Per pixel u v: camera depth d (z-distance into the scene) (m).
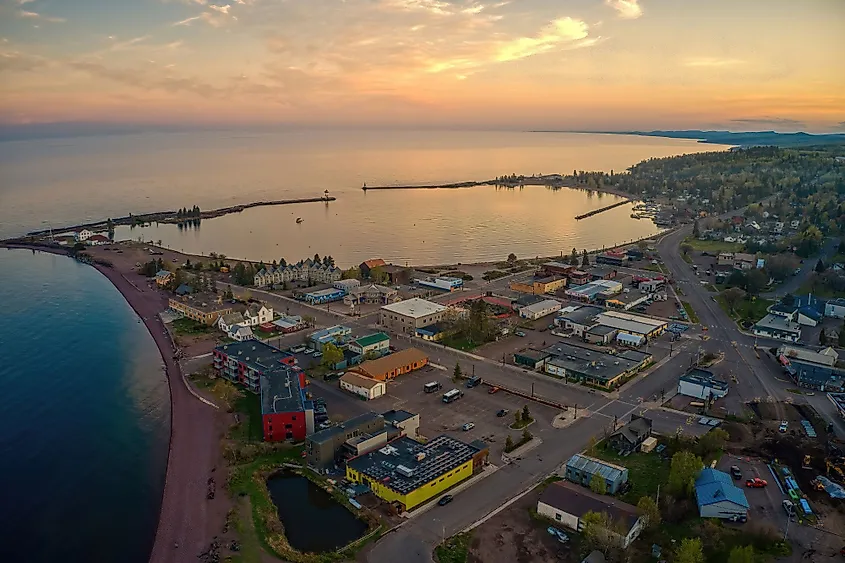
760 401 103.88
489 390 110.88
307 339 135.75
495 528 70.06
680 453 77.81
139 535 72.62
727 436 85.56
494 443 91.00
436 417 100.06
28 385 118.12
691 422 96.50
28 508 78.50
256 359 115.19
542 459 86.06
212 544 67.50
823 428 93.56
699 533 66.44
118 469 87.69
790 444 87.31
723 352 129.38
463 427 95.56
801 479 78.62
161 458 90.62
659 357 126.50
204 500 76.44
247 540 68.00
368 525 71.31
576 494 73.00
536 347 134.00
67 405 109.25
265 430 91.56
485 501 75.81
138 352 136.62
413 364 120.88
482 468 83.81
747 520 69.69
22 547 70.69
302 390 102.38
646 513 68.06
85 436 97.75
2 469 87.94
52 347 139.75
